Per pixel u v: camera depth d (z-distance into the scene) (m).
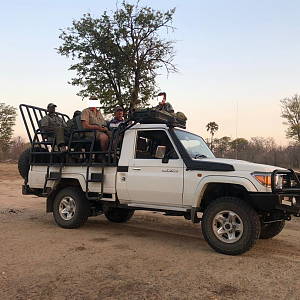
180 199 5.71
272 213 5.39
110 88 15.35
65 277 4.11
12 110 53.75
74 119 7.68
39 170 7.53
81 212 6.85
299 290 3.76
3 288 3.78
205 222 5.31
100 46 15.02
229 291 3.71
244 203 5.05
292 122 37.28
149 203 6.16
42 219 8.04
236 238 5.05
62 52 15.34
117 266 4.52
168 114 6.71
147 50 15.66
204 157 6.24
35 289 3.75
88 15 15.50
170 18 15.38
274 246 5.71
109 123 8.05
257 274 4.25
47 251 5.20
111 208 7.30
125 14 15.22
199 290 3.73
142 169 6.12
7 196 12.72
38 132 7.68
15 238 6.01
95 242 5.81
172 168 5.81
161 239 6.18
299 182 5.40
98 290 3.73
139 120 6.30
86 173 6.76
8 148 55.53
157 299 3.51
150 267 4.49
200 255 5.09
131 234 6.59
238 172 5.21
